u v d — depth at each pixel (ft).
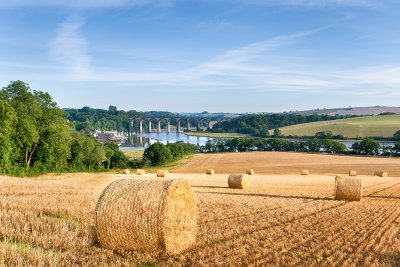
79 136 271.28
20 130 190.49
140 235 37.35
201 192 96.48
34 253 32.86
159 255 36.17
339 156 340.18
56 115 210.79
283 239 42.37
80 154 263.49
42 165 211.82
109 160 313.12
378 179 157.58
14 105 193.57
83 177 168.55
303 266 33.37
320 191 101.35
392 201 81.35
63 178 160.15
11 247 34.45
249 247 38.78
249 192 97.91
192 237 40.91
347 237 44.50
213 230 45.96
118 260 32.83
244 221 52.29
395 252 38.29
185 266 32.86
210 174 199.31
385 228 50.24
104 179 153.38
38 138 197.77
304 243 41.37
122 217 37.65
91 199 67.46
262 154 364.79
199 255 35.94
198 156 368.07
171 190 38.22
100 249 36.94
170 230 37.60
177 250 38.19
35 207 55.16
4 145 174.19
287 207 67.36
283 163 285.02
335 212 63.41
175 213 38.40
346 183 81.30
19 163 199.72
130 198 38.17
